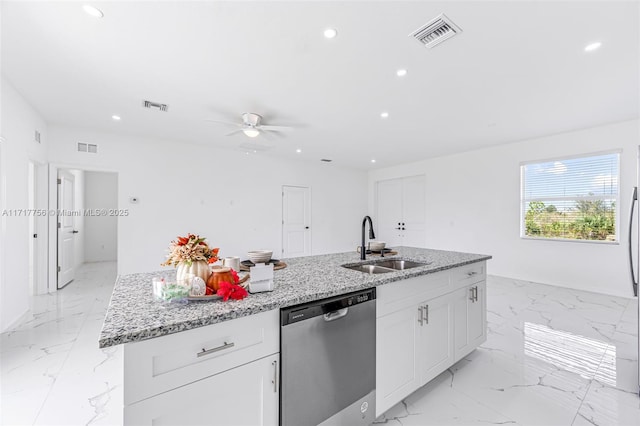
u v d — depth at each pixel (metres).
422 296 1.86
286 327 1.22
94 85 2.90
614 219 4.07
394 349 1.68
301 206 6.77
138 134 4.64
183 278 1.25
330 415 1.37
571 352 2.45
